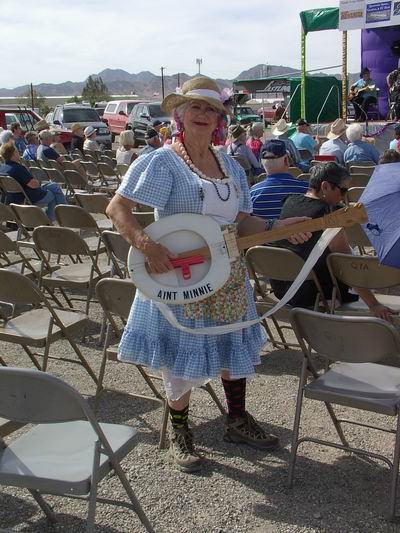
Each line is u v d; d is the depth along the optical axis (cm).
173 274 262
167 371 288
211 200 266
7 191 823
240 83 2255
